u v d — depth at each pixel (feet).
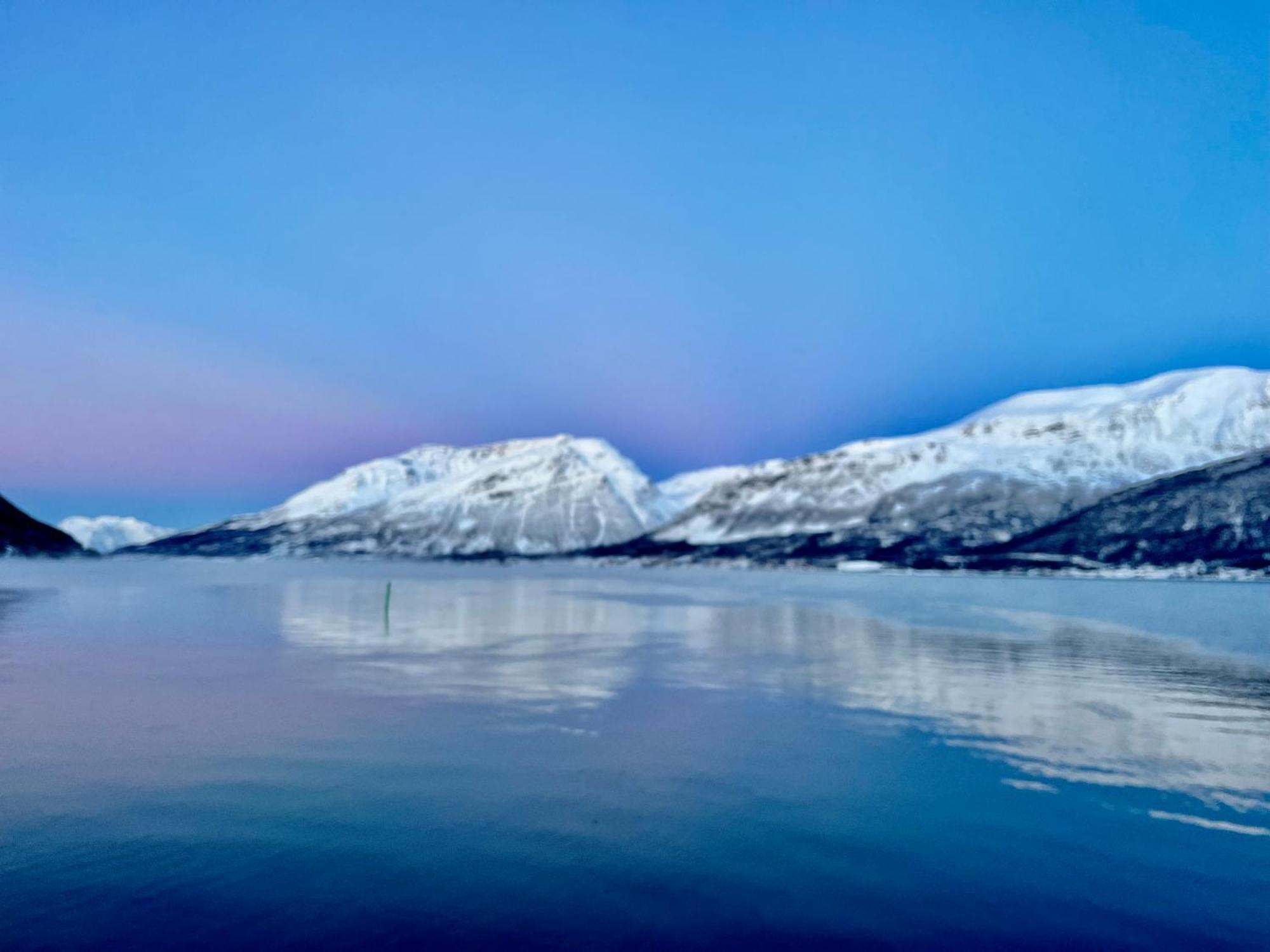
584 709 74.13
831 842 43.32
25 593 235.61
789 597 262.06
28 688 82.69
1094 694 82.58
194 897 36.45
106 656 106.83
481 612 185.98
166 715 70.49
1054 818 46.88
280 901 36.24
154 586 285.84
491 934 33.60
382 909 35.58
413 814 46.78
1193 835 44.37
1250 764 57.47
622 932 33.96
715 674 94.32
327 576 434.71
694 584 373.40
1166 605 223.30
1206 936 34.12
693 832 44.50
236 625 149.89
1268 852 42.22
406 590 284.82
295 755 57.93
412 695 79.92
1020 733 65.92
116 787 50.72
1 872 38.68
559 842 43.01
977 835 44.37
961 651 116.88
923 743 62.44
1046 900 37.19
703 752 59.57
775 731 66.08
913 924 34.91
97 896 36.40
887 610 199.62
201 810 46.93
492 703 76.23
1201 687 87.30
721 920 35.12
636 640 129.70
